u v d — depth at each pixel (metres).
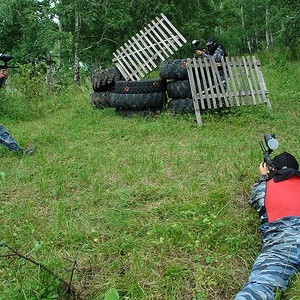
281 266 2.86
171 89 8.30
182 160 5.42
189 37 24.31
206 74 8.10
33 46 20.11
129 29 22.22
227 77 8.06
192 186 4.54
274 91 11.42
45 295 2.85
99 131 7.38
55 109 10.91
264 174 4.04
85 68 25.45
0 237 3.73
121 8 21.66
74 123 8.25
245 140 6.38
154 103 8.42
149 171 5.12
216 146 6.02
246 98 8.09
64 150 6.21
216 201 4.12
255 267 2.94
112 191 4.60
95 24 21.45
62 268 3.21
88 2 20.22
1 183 4.93
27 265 3.23
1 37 21.30
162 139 6.71
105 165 5.43
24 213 4.16
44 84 13.44
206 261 3.26
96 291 3.01
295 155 5.41
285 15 14.82
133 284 3.00
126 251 3.45
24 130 7.96
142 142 6.62
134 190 4.56
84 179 4.91
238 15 31.03
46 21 19.78
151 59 9.67
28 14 19.47
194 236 3.58
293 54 18.19
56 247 3.56
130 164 5.46
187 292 2.97
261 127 7.26
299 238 3.02
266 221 3.38
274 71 15.39
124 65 9.78
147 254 3.37
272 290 2.73
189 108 8.04
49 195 4.61
